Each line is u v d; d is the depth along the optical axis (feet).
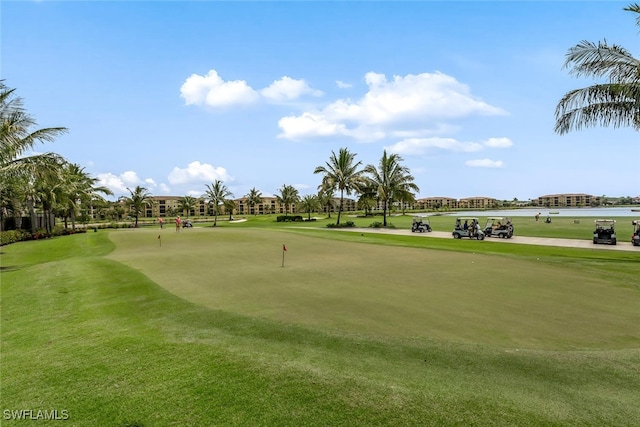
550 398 13.87
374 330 21.86
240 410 12.81
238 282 36.50
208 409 12.88
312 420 12.25
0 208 116.37
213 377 15.17
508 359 17.54
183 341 19.88
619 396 14.11
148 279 38.32
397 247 66.95
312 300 29.09
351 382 14.78
